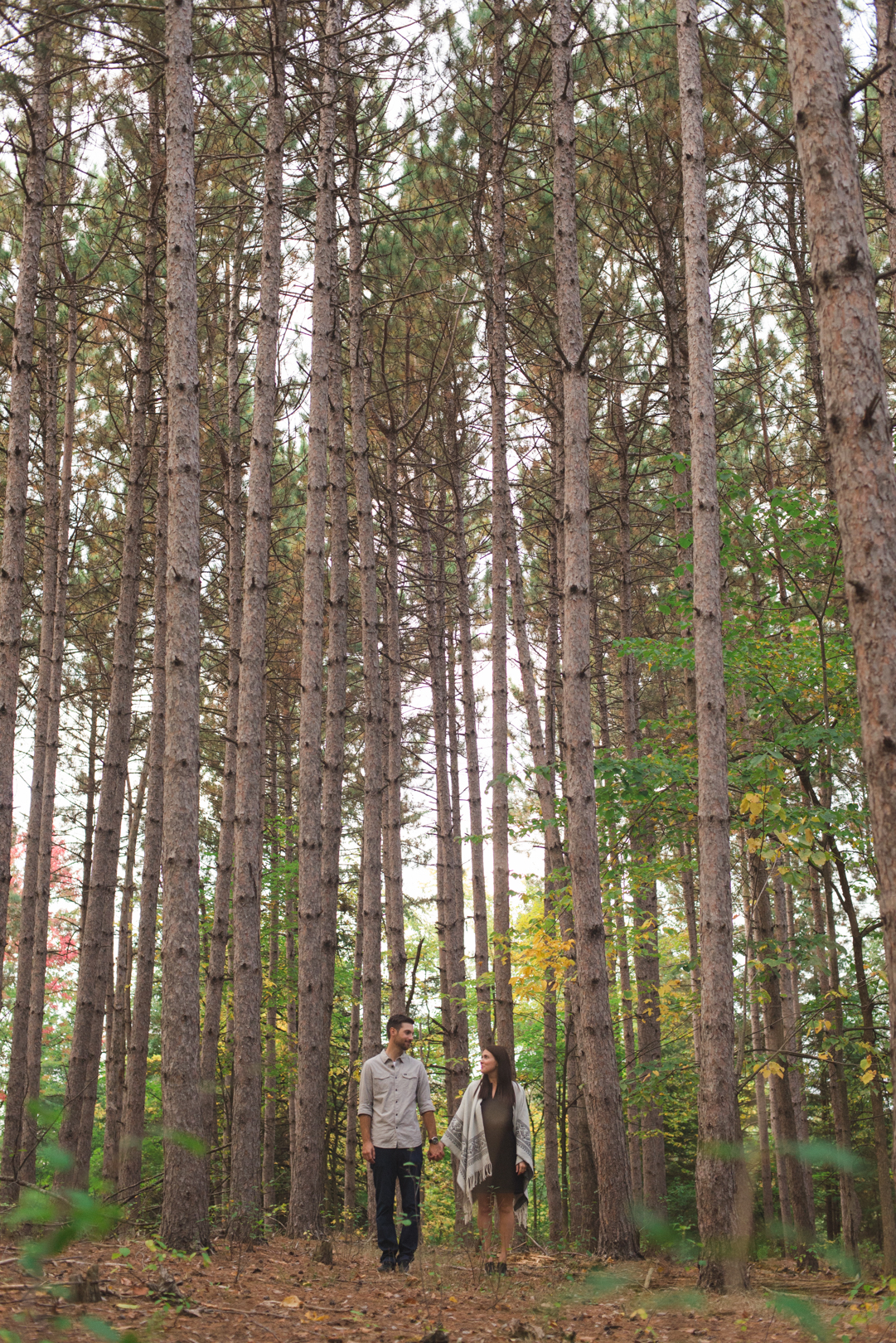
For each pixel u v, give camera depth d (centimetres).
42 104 1025
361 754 2323
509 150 1300
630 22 1262
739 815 917
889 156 904
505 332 1351
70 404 1473
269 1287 557
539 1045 2112
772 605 985
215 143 1328
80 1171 1095
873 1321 432
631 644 1034
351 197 1291
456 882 1942
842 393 437
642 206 1283
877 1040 808
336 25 1141
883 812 409
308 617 1074
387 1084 734
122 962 1881
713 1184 671
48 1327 339
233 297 1452
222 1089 1734
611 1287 260
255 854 939
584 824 894
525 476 1802
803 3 467
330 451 1216
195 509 726
